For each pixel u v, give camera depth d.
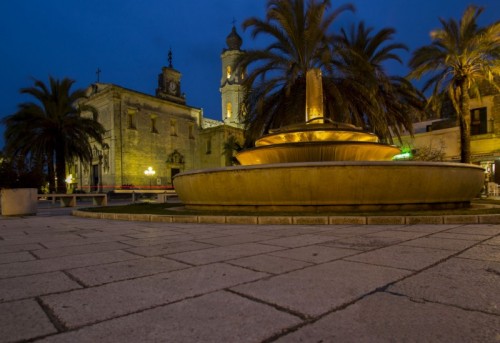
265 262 3.17
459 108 21.73
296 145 9.40
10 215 10.84
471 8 20.22
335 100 17.92
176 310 1.95
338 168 7.13
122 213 8.91
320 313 1.88
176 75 48.41
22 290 2.40
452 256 3.29
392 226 5.77
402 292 2.22
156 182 41.88
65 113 26.09
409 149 30.38
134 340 1.58
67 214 11.74
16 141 23.84
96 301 2.14
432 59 21.11
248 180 7.72
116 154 37.78
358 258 3.27
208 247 4.05
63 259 3.51
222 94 62.00
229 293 2.25
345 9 16.50
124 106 39.28
